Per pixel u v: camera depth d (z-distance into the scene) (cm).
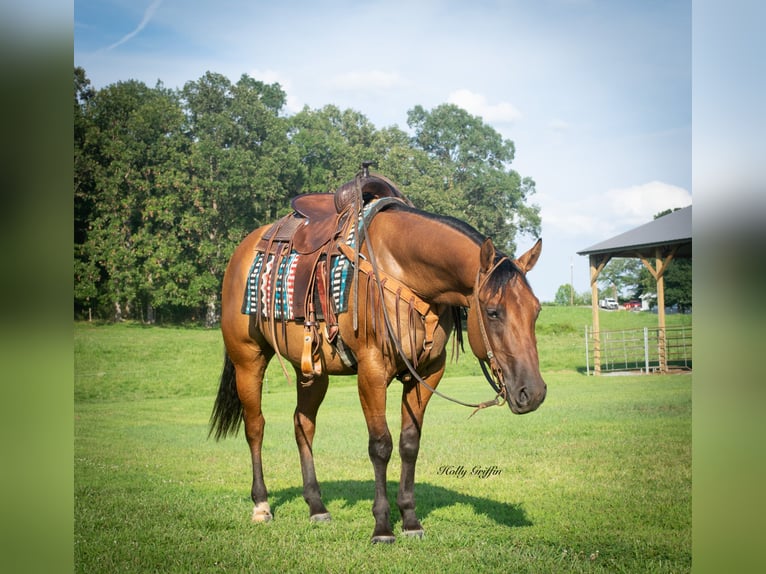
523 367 333
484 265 346
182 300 2069
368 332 379
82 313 2072
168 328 1994
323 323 411
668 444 735
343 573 345
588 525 437
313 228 438
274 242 460
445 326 397
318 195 484
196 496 515
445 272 369
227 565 364
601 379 1495
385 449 382
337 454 695
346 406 1097
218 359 1573
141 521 449
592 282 1752
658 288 1689
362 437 802
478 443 744
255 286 450
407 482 400
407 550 373
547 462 640
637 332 2041
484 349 351
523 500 497
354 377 1605
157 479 581
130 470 622
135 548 396
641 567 369
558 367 1756
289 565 359
